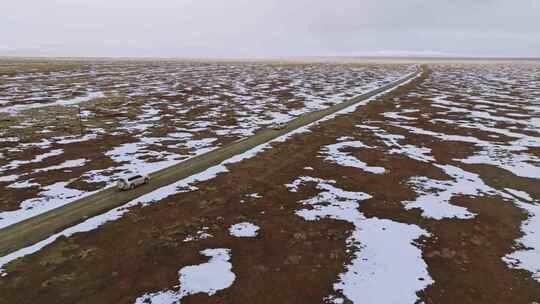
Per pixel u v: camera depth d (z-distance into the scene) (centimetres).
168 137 5747
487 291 2148
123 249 2575
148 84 12862
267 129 6341
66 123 6538
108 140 5506
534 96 10919
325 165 4478
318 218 3084
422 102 9506
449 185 3844
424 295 2109
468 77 17975
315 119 7200
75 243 2638
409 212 3206
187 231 2836
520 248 2623
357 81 15312
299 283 2212
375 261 2456
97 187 3697
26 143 5253
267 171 4241
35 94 9831
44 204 3275
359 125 6719
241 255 2517
